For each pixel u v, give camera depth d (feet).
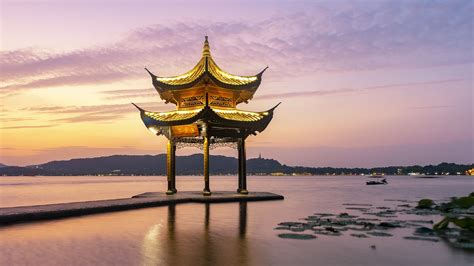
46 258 35.99
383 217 69.21
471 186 282.97
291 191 190.70
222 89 107.55
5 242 43.39
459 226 52.65
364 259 36.24
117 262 34.58
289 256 37.29
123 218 64.64
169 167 112.27
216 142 119.85
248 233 50.03
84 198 182.91
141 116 110.73
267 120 112.88
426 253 38.65
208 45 107.86
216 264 34.12
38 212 61.77
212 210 78.18
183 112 107.86
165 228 54.03
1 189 325.62
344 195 147.43
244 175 114.73
